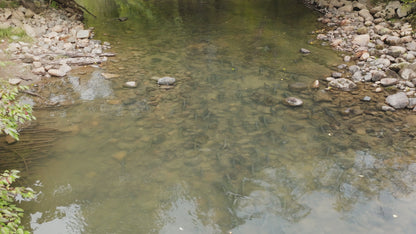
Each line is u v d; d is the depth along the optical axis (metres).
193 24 12.61
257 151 5.18
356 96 6.84
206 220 3.95
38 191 4.29
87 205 4.12
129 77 7.82
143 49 9.81
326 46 9.92
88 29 11.66
